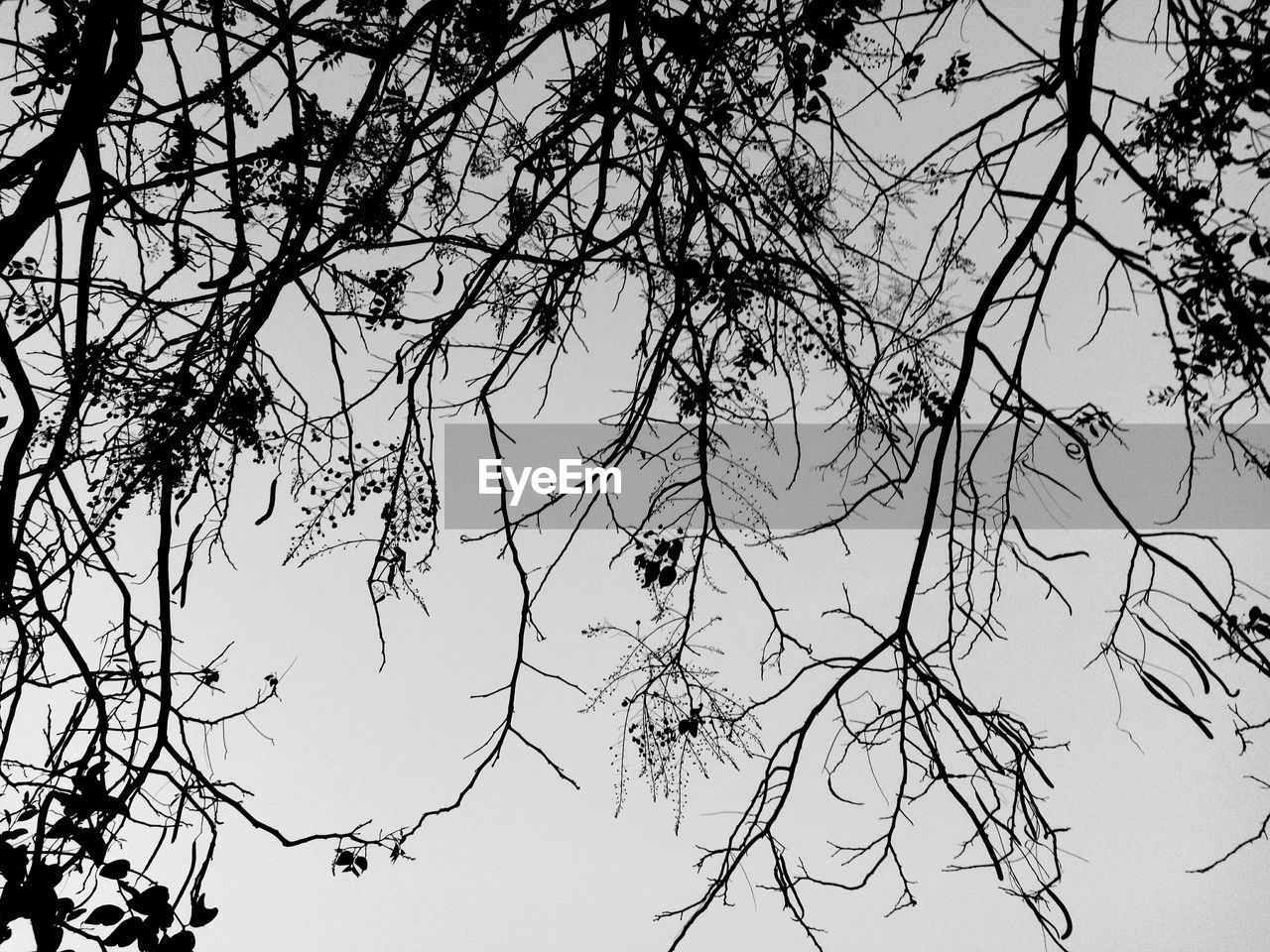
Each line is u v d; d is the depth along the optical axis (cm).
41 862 226
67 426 287
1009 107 279
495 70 301
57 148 244
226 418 302
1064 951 270
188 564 294
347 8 298
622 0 262
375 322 301
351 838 305
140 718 297
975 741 285
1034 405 269
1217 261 244
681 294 284
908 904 297
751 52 297
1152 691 265
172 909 233
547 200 278
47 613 273
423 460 300
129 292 276
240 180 286
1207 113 277
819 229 311
